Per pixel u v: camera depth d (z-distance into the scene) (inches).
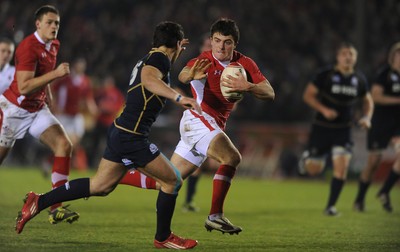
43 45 1115.3
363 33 2797.7
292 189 2327.8
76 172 2615.7
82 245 960.3
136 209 1512.1
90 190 943.0
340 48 1579.7
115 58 3427.7
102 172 934.4
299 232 1198.3
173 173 913.5
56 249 917.2
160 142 3019.2
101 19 3649.1
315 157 1636.3
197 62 955.3
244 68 1028.5
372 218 1486.2
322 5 3528.5
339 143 1572.3
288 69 3230.8
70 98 2386.8
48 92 1200.8
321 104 1558.8
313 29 3440.0
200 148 1020.5
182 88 1443.2
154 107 902.4
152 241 1016.9
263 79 1021.2
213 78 1027.3
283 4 3560.5
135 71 908.6
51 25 1107.3
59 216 1057.5
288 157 2881.4
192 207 1550.2
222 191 987.3
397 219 1473.9
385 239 1124.5
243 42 3390.7
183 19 3506.4
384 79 1684.3
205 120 1024.9
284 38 3410.4
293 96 3125.0
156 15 3592.5
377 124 1676.9
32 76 1093.1
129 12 3683.6
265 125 3093.0
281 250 970.1
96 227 1169.4
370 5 3447.3
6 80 1318.9
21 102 1141.7
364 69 3009.4
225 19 1021.8
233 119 3061.0
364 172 1678.2
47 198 953.5
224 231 979.9
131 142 903.1
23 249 909.2
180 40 913.5
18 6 3555.6
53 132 1157.1
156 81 866.8
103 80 3287.4
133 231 1132.5
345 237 1141.7
